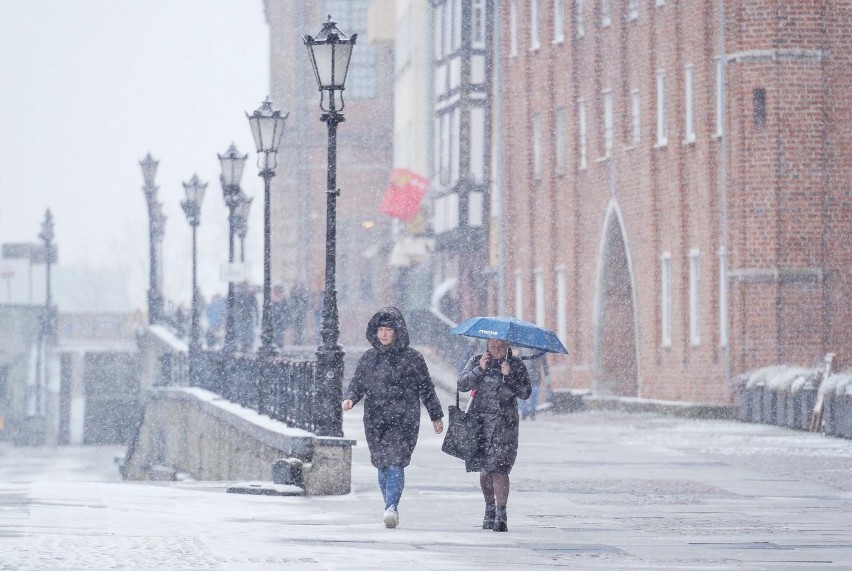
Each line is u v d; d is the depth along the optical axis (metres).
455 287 132.62
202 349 91.38
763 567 25.97
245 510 36.03
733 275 82.88
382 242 162.88
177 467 93.75
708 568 25.66
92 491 40.06
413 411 32.44
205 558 24.95
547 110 114.94
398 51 156.12
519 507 38.41
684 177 92.38
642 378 97.62
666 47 94.81
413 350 32.59
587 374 107.94
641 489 43.81
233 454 66.50
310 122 182.88
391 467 32.28
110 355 163.00
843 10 81.94
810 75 81.62
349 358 121.31
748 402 79.19
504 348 32.06
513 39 121.31
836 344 81.62
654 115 96.62
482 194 128.88
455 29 130.75
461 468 51.88
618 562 26.38
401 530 31.75
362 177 181.25
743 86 82.38
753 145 82.06
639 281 98.38
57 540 26.92
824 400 68.25
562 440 66.75
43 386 171.88
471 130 129.00
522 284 119.69
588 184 108.12
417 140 143.75
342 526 32.44
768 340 81.81
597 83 106.56
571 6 110.69
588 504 39.19
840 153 81.88
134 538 27.88
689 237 91.81
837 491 43.19
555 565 25.59
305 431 48.22
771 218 81.69
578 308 109.94
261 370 62.06
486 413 31.80
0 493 38.25
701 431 72.19
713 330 88.00
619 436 69.38
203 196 95.06
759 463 53.16
